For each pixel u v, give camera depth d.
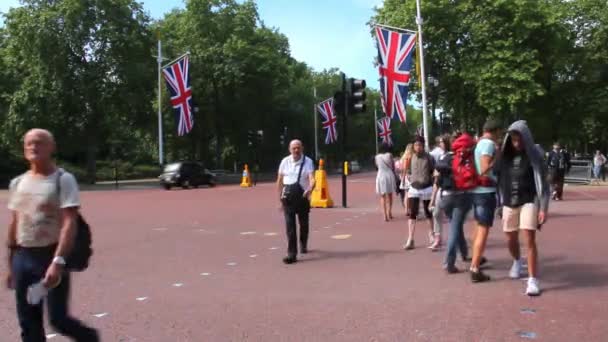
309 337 5.04
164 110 53.91
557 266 7.89
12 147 45.84
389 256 8.99
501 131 7.23
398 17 38.12
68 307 3.99
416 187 9.53
